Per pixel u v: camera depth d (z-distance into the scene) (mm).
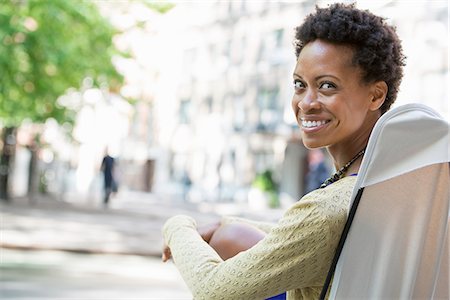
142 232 20453
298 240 1758
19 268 13000
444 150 1695
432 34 29547
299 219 1771
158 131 52188
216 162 46375
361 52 1888
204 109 48031
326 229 1743
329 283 1774
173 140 50750
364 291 1765
